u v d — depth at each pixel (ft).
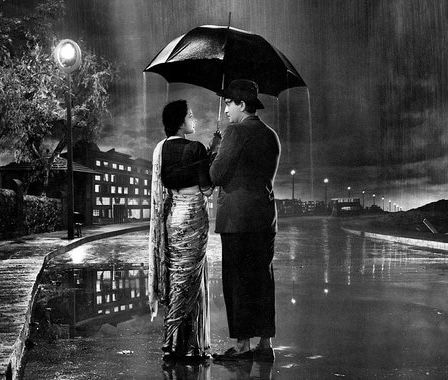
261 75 16.87
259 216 15.14
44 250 47.06
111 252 52.11
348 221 172.14
